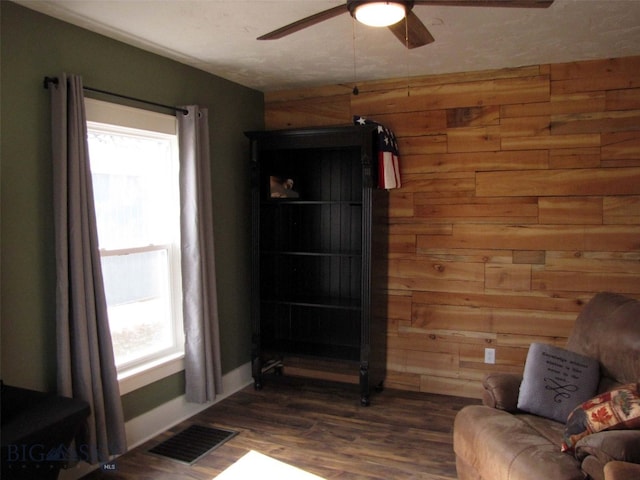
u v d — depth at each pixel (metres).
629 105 3.36
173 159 3.38
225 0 2.35
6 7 2.31
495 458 2.11
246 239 4.16
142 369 3.09
